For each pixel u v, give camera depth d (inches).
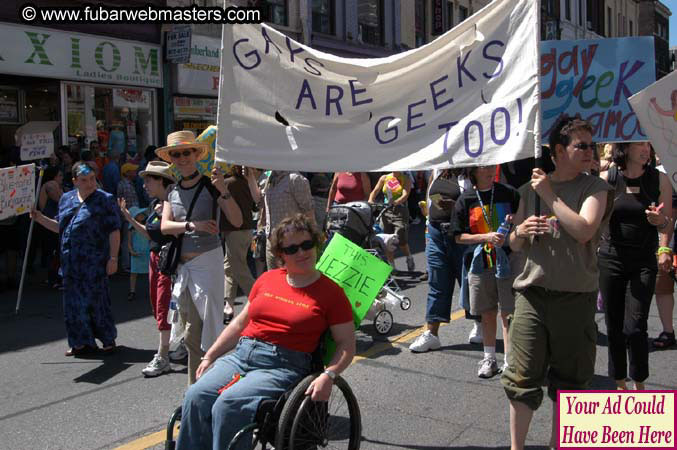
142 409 198.8
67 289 252.2
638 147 177.5
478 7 1080.2
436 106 158.2
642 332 176.9
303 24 727.7
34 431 183.8
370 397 202.4
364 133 164.9
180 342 247.0
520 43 146.4
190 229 181.3
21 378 229.6
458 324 286.4
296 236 137.7
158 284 230.4
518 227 139.4
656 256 178.9
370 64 162.2
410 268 414.3
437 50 156.6
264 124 170.4
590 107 195.8
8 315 322.0
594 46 193.5
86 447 172.7
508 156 146.5
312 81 167.5
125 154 566.3
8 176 297.4
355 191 362.0
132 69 566.6
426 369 227.8
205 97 636.7
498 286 206.5
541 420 183.6
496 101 149.5
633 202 176.9
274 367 137.9
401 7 901.2
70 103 531.2
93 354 256.1
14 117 530.0
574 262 136.4
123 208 232.1
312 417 134.3
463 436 173.6
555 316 139.0
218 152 170.9
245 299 342.3
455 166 154.2
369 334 272.5
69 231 251.1
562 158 136.4
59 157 470.3
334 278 166.4
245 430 127.8
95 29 536.7
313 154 167.6
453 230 210.7
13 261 384.8
